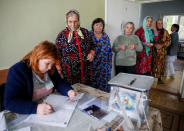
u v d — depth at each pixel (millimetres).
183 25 6250
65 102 883
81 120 706
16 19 1348
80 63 1568
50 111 768
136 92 666
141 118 665
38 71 839
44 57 748
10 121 702
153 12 5848
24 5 1377
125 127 595
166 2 5477
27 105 768
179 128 1646
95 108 811
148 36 2654
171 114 1933
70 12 1441
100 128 590
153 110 803
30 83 854
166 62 3484
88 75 1774
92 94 1001
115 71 2744
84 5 1990
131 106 677
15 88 783
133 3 2941
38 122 693
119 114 746
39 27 1546
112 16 2359
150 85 697
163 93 2607
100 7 2279
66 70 1525
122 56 2336
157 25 2912
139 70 2861
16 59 1430
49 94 1002
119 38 2359
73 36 1497
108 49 2035
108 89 2211
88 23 2131
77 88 1112
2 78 1341
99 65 2021
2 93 874
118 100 693
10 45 1357
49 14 1604
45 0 1532
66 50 1485
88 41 1636
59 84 1034
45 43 787
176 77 3562
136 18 3191
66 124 675
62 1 1700
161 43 2922
